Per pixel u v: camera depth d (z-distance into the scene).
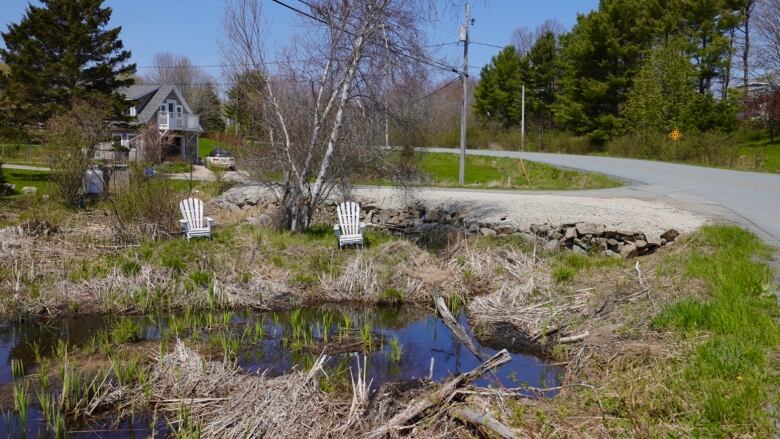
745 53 45.25
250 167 12.45
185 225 10.74
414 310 8.70
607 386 5.06
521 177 27.38
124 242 10.76
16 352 6.70
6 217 13.04
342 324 7.99
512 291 8.52
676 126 37.81
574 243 10.88
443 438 4.34
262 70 11.51
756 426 4.07
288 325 7.86
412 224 13.48
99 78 29.42
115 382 5.71
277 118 11.54
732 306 6.25
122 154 21.03
